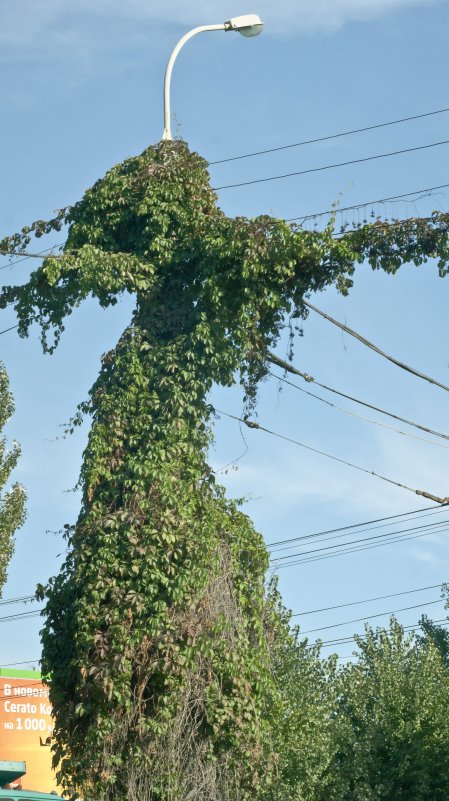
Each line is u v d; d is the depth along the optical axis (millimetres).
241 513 30188
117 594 26828
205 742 27750
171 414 28453
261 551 30188
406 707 60594
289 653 54344
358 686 61938
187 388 28734
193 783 27406
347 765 58250
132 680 26953
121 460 28422
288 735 52469
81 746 27297
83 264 29641
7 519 57562
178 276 30219
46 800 27219
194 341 28891
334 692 56312
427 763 59438
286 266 29250
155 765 27031
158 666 26672
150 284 29719
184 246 29938
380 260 29703
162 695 26859
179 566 27266
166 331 29750
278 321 30719
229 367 29250
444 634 87438
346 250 29344
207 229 29828
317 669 55406
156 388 28984
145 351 29391
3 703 68312
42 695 69688
